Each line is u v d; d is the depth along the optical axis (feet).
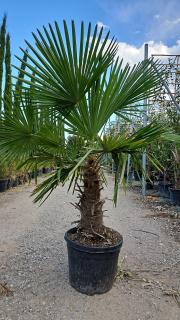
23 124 7.17
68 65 6.14
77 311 7.19
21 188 28.48
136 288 8.39
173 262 10.37
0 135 7.23
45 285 8.35
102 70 6.37
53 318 6.89
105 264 7.73
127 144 6.37
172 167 22.21
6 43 27.91
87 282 7.83
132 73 7.22
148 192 26.73
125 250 11.32
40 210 18.20
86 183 7.89
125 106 7.75
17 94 6.84
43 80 6.31
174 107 22.16
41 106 6.82
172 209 19.38
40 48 6.03
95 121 7.08
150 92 7.74
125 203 21.76
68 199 22.70
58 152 7.77
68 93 6.56
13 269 9.32
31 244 11.66
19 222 15.06
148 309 7.39
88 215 8.00
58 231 13.57
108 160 7.42
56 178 7.36
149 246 11.98
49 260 10.10
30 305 7.38
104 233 8.10
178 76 22.61
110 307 7.40
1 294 7.81
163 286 8.58
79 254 7.73
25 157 7.74
